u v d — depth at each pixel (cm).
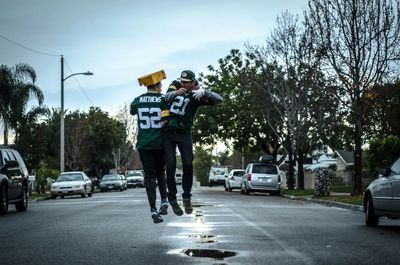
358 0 2556
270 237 1028
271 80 3888
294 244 931
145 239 996
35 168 3941
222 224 1288
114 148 7381
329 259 775
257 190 3569
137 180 6712
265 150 4819
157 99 944
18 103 4188
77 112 6662
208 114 4781
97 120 7181
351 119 3716
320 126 3738
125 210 1828
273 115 4019
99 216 1559
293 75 3722
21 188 1909
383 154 2844
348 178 4400
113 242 957
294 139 3759
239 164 10081
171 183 940
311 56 3409
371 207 1331
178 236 1041
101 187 4994
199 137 4875
